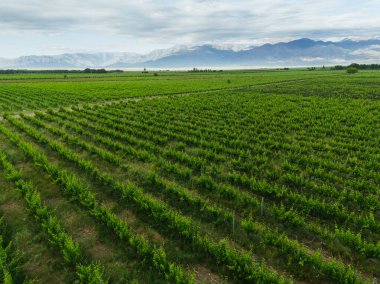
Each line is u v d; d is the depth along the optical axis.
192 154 19.25
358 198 12.48
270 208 12.17
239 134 24.33
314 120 29.59
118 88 67.44
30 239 9.75
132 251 9.29
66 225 10.60
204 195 13.44
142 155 17.62
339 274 8.12
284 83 84.06
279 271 8.77
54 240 9.47
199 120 30.47
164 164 16.55
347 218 11.04
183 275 7.96
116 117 30.31
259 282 7.84
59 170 14.61
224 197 13.08
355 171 15.92
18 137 20.23
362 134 24.19
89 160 17.36
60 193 13.03
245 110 36.12
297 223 10.80
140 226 10.89
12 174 13.73
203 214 11.64
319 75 126.50
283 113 34.41
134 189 12.78
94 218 11.07
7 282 7.23
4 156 16.12
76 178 13.95
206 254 9.29
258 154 18.67
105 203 12.52
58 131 22.83
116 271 8.51
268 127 26.75
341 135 24.33
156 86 74.00
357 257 9.27
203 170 16.25
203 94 54.44
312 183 13.94
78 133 23.73
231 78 115.06
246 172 16.47
